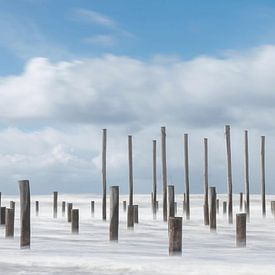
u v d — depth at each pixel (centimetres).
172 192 2361
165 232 2370
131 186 3734
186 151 3622
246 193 3556
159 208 5056
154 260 1173
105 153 3628
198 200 6175
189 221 3253
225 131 3241
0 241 1794
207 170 3444
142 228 2597
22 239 1508
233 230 2578
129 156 3756
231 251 1542
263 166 3731
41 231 2261
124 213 4109
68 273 1038
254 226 2844
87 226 2664
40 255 1281
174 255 1329
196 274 1018
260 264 1111
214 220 2406
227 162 3216
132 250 1509
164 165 3522
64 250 1468
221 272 1021
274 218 3538
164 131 3594
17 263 1133
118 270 1064
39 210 4875
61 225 2619
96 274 1030
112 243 1769
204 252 1487
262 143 3781
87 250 1476
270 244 1869
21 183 1516
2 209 2494
